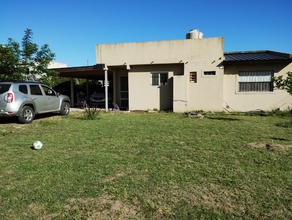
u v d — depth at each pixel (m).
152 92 15.91
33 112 10.46
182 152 5.61
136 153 5.56
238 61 13.84
